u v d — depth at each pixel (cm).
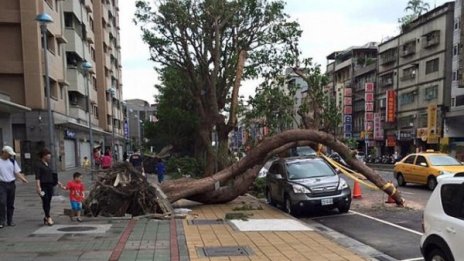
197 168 2803
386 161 4825
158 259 697
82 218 1085
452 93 4216
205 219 1140
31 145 2878
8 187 975
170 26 2491
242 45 2470
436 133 4328
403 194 1717
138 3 2500
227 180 1473
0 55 2853
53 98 3173
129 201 1159
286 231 958
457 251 520
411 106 4906
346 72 6856
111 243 809
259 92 2278
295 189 1256
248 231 956
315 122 1905
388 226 1059
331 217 1229
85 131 4356
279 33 2505
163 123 3709
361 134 6138
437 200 582
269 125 2114
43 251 744
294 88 2148
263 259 709
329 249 781
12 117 2853
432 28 4509
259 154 1477
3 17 2828
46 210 1005
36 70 2878
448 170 1808
